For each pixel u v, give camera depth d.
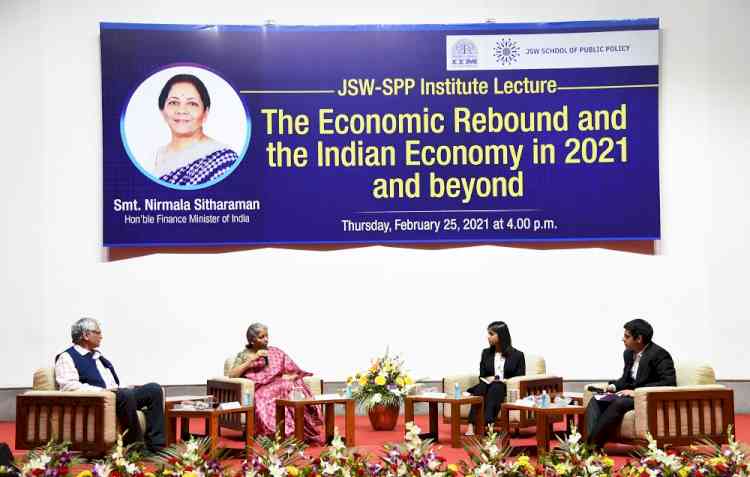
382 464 4.92
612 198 10.49
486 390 8.94
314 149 10.51
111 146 10.35
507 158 10.52
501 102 10.54
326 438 8.33
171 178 10.39
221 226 10.42
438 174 10.53
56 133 10.39
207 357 10.40
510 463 5.03
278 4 10.61
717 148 10.55
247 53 10.51
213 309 10.43
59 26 10.45
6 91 10.38
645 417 7.22
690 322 10.50
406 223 10.51
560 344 10.51
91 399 7.26
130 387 7.62
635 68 10.53
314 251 10.52
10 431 9.41
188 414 7.39
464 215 10.52
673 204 10.56
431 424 8.59
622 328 10.51
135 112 10.38
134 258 10.40
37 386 7.61
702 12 10.60
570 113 10.52
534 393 8.80
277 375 8.86
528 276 10.54
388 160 10.52
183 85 10.44
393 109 10.55
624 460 7.16
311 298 10.48
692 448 6.00
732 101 10.59
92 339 7.81
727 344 10.48
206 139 10.45
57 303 10.30
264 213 10.45
